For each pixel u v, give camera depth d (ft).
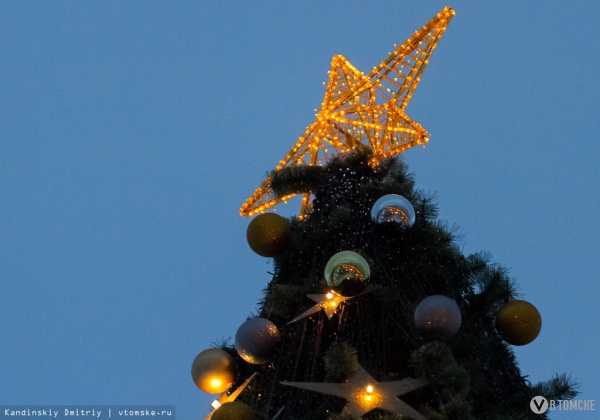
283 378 65.82
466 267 74.90
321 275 72.23
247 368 71.72
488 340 70.18
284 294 69.15
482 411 64.80
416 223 74.38
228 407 60.18
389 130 93.66
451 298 69.41
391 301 66.44
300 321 68.59
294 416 61.93
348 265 65.51
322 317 67.21
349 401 56.80
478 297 72.33
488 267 75.00
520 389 69.05
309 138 96.02
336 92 99.09
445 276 72.02
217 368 68.39
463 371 57.62
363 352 63.16
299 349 65.41
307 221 79.97
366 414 57.52
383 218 72.64
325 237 75.46
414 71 96.94
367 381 57.62
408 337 64.85
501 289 73.05
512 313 70.03
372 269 68.49
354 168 84.33
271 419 61.46
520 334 69.92
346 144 96.07
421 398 60.64
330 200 81.56
